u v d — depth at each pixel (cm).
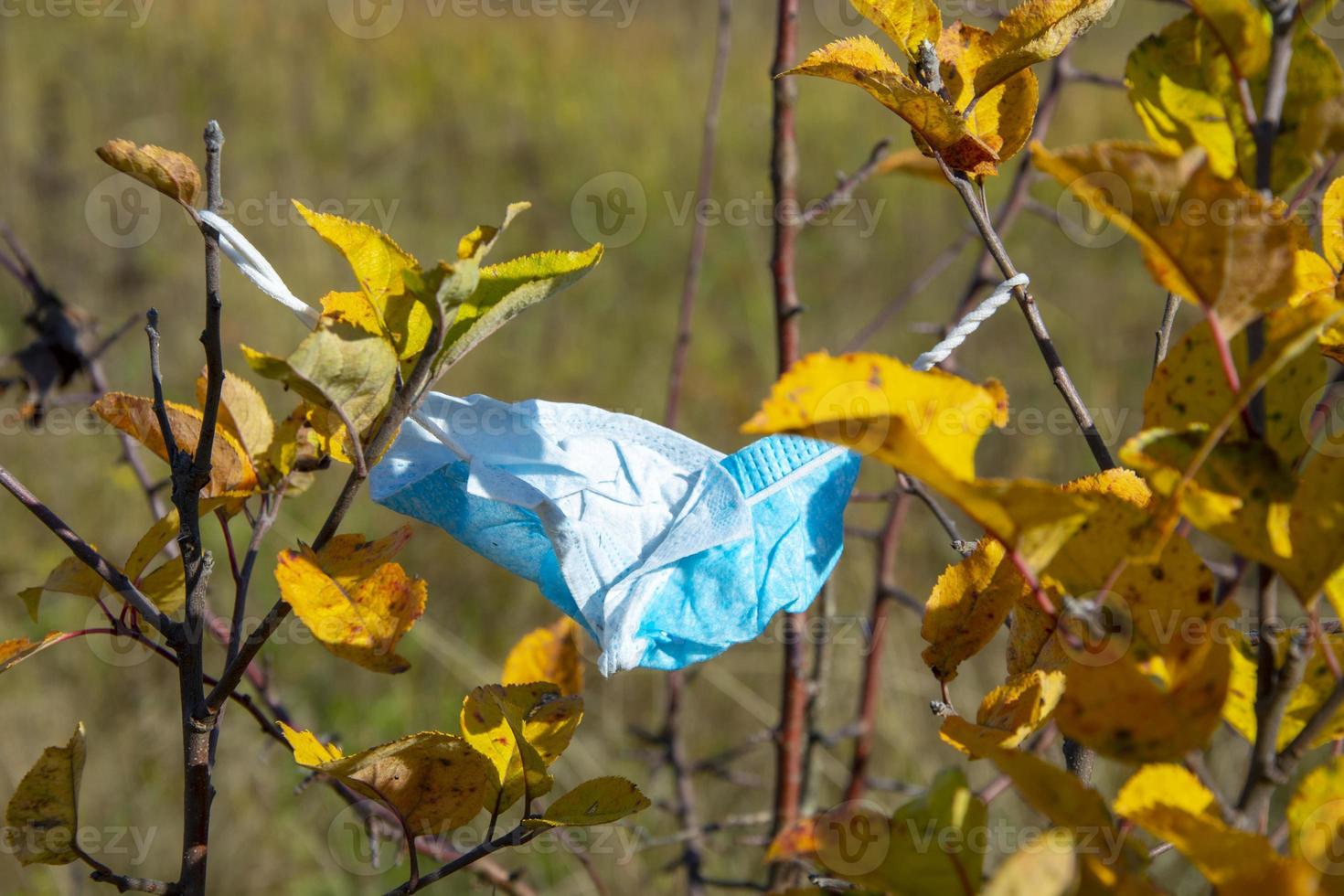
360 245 96
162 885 115
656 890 313
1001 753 81
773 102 222
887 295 628
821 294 626
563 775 344
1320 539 78
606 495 112
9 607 403
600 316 625
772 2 1014
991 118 125
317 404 95
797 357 229
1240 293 77
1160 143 98
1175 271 78
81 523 441
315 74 860
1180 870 302
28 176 664
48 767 110
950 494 75
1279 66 86
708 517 111
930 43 122
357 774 108
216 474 121
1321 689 93
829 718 355
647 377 577
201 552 112
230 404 122
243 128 781
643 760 270
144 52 848
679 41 952
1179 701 79
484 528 116
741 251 678
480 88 866
